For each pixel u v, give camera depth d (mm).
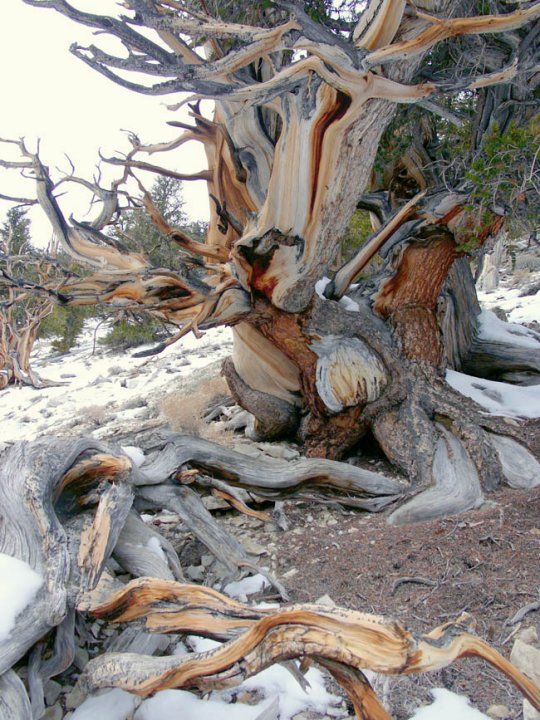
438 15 3883
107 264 5027
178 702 2594
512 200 4625
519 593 3102
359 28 3926
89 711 2537
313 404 5781
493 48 5102
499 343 7664
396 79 4207
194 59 4707
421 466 4844
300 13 3229
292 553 4074
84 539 3055
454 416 5078
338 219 4793
